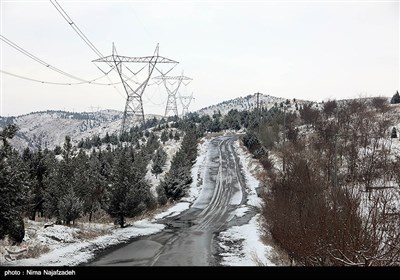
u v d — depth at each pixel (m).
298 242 13.27
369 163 32.22
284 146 63.84
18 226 16.25
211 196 54.97
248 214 41.84
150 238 26.08
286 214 18.20
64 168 29.41
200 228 32.56
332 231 10.25
